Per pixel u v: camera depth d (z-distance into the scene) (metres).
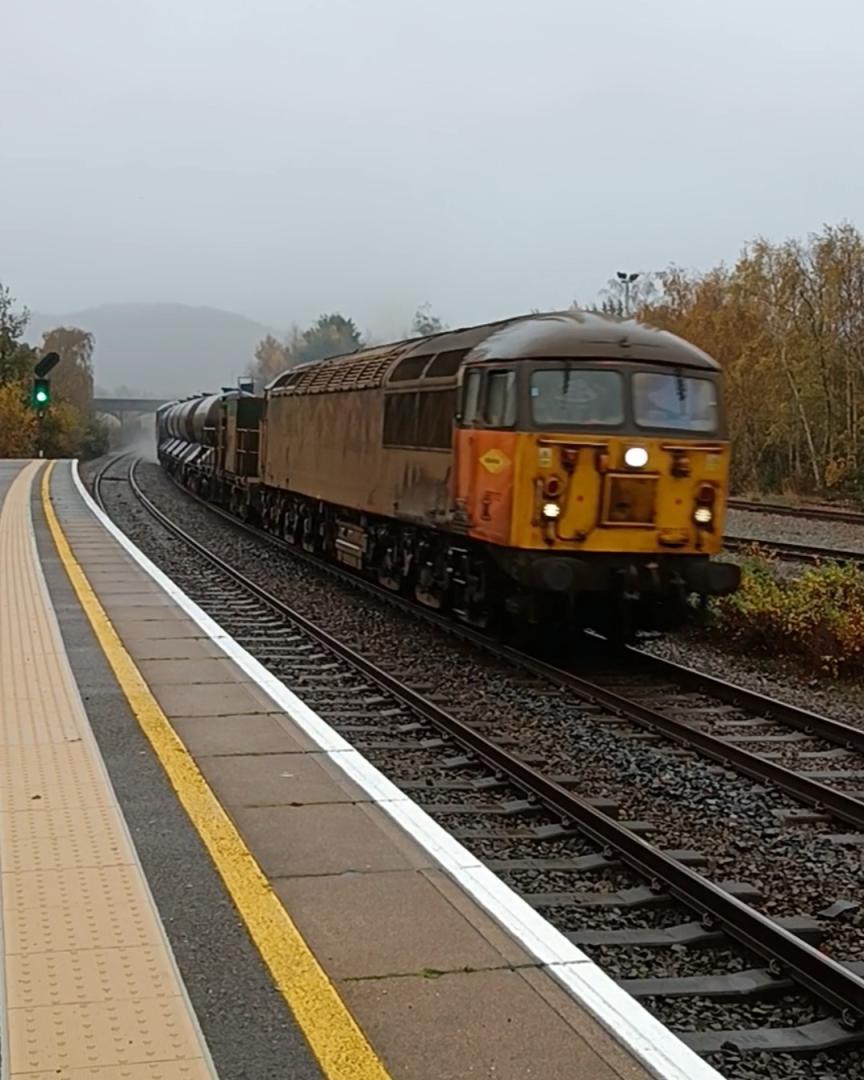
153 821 6.37
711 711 11.57
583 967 4.80
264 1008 4.42
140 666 10.38
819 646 13.84
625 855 7.25
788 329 47.75
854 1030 5.15
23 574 15.52
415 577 17.31
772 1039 5.05
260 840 6.20
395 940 5.04
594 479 12.84
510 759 8.98
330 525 21.81
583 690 11.97
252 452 29.38
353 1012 4.43
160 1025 4.25
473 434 13.85
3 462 47.38
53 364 49.41
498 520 13.10
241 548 25.14
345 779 7.27
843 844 7.91
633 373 13.12
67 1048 4.09
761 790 9.05
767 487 49.25
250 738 8.16
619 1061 4.13
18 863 5.70
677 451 13.05
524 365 12.94
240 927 5.10
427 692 12.05
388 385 17.47
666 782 9.15
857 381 44.78
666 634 16.08
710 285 51.62
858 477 43.59
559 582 12.69
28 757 7.41
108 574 15.90
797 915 6.70
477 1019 4.39
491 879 5.69
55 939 4.90
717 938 6.13
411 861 5.94
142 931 4.99
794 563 20.50
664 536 13.07
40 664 10.08
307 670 12.62
